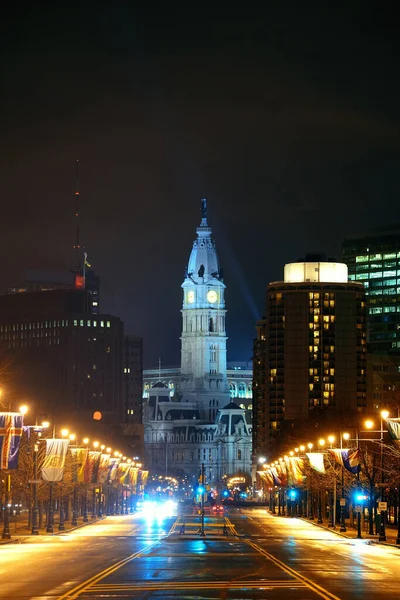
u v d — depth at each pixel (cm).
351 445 19812
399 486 15538
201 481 16800
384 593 7469
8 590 7650
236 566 9656
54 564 9875
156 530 17338
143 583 8088
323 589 7694
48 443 14425
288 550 12094
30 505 18488
